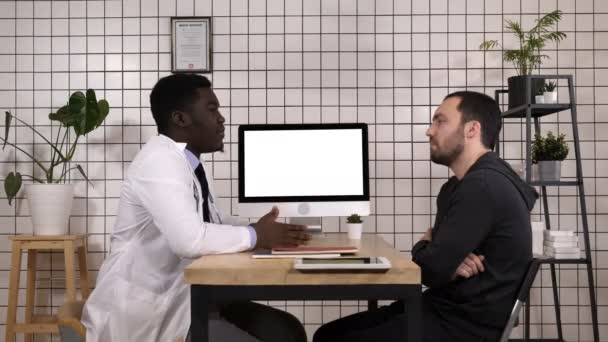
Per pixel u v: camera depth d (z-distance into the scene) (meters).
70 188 3.09
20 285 3.37
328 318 3.33
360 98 3.34
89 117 2.97
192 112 1.99
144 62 3.36
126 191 1.92
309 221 2.79
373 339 1.69
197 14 3.36
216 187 3.34
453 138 1.90
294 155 2.58
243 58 3.34
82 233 3.35
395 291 1.45
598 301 3.33
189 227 1.72
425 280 1.68
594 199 3.33
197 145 2.05
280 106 3.35
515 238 1.67
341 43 3.35
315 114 3.34
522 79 2.96
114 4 3.37
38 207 3.01
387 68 3.34
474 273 1.66
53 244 2.99
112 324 1.85
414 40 3.34
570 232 2.91
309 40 3.34
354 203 2.57
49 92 3.37
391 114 3.34
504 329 1.62
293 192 2.57
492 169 1.70
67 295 3.00
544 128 3.33
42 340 3.34
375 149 3.34
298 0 3.34
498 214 1.65
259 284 1.45
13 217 3.37
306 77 3.34
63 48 3.37
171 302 1.93
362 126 2.58
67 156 3.17
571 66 3.34
